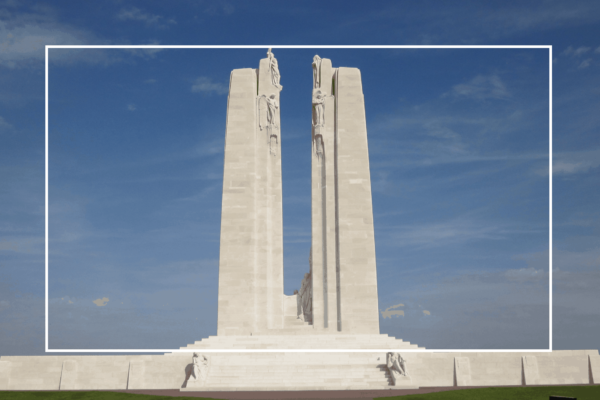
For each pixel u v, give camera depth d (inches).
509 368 1593.3
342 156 2012.8
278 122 2065.7
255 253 1951.3
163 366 1569.9
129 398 1362.0
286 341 1723.7
